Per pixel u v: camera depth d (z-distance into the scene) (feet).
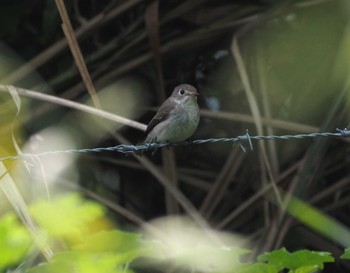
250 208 39.55
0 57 42.37
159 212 44.86
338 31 32.86
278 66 38.45
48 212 9.93
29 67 39.68
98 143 41.14
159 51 38.86
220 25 41.04
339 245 39.32
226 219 39.91
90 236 11.07
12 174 23.84
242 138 27.55
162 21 41.39
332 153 41.42
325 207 40.50
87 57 40.98
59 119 40.14
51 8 41.34
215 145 44.14
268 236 36.22
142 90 42.39
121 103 41.14
